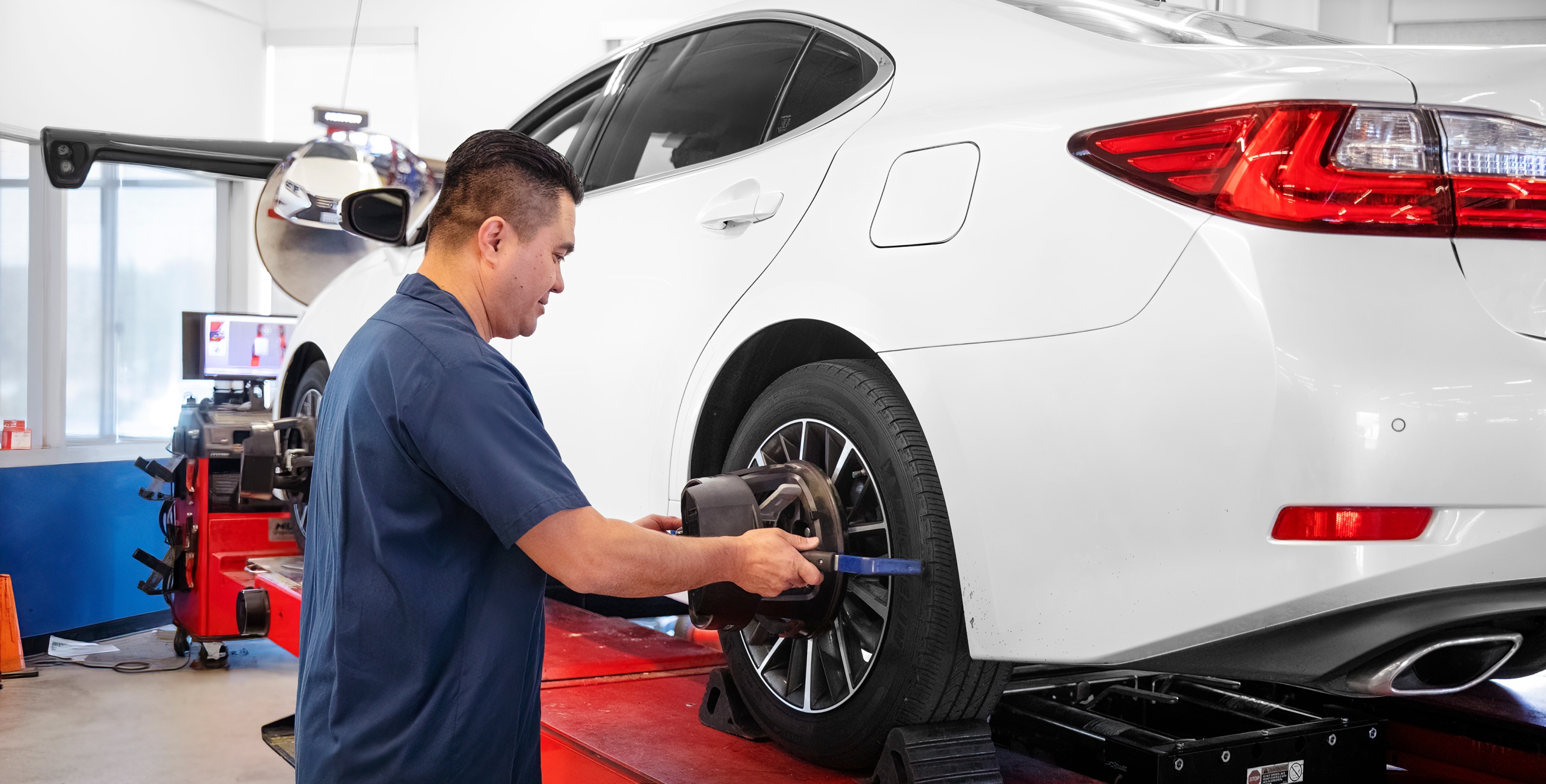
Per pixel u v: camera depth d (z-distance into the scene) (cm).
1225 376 112
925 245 141
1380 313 110
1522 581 108
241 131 650
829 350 176
